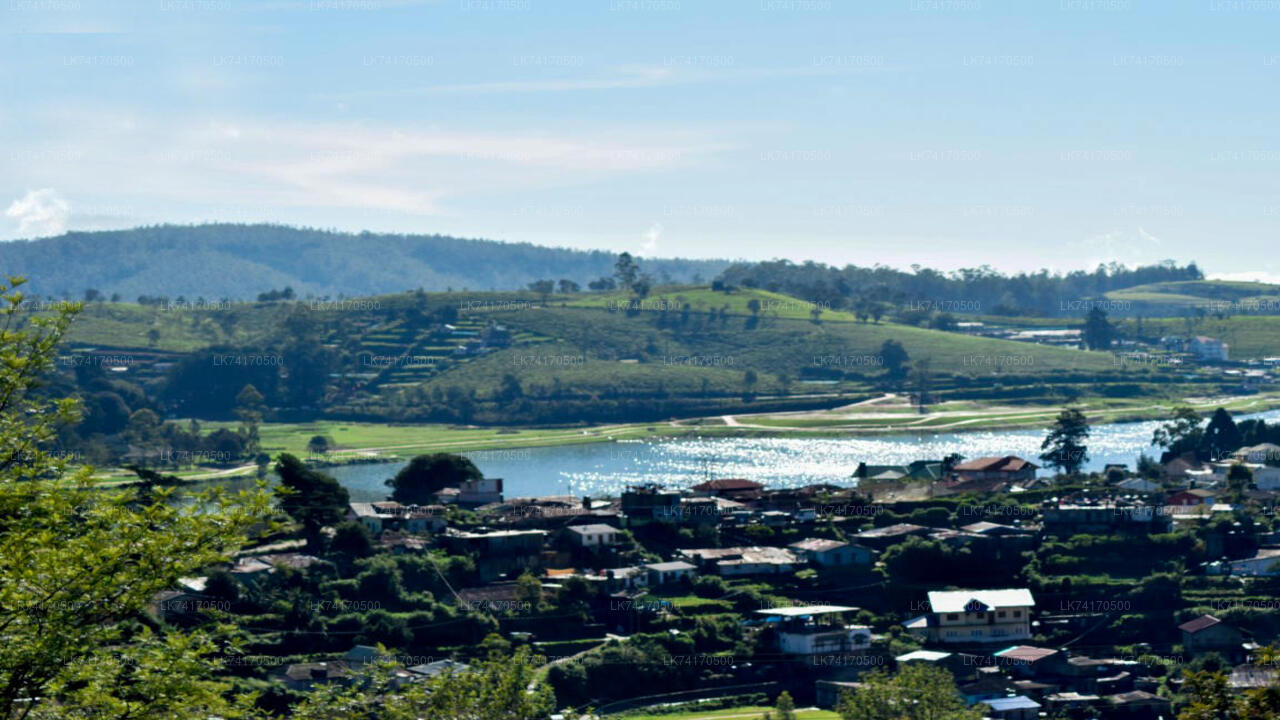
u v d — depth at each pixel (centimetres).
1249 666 10794
